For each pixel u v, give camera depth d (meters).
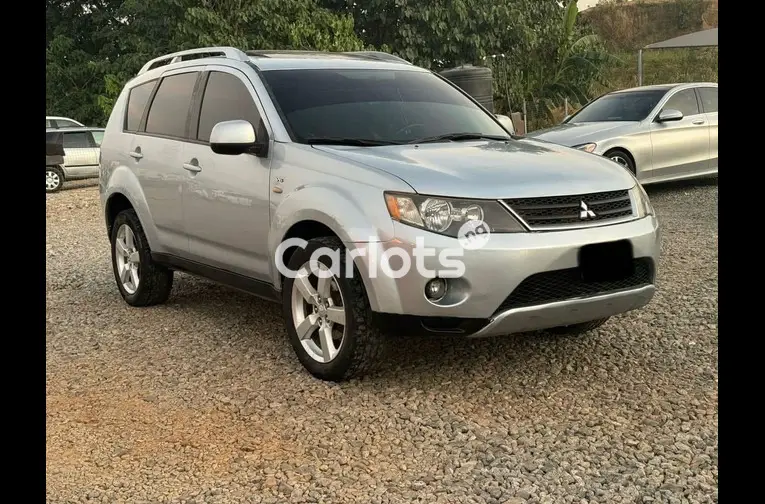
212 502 3.00
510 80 23.02
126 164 5.98
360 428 3.64
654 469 3.16
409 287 3.73
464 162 4.08
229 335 5.23
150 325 5.56
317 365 4.24
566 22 23.83
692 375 4.18
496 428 3.60
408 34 21.69
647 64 28.47
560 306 3.81
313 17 18.84
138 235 5.91
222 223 4.92
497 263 3.67
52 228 11.18
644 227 4.11
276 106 4.68
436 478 3.15
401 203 3.76
